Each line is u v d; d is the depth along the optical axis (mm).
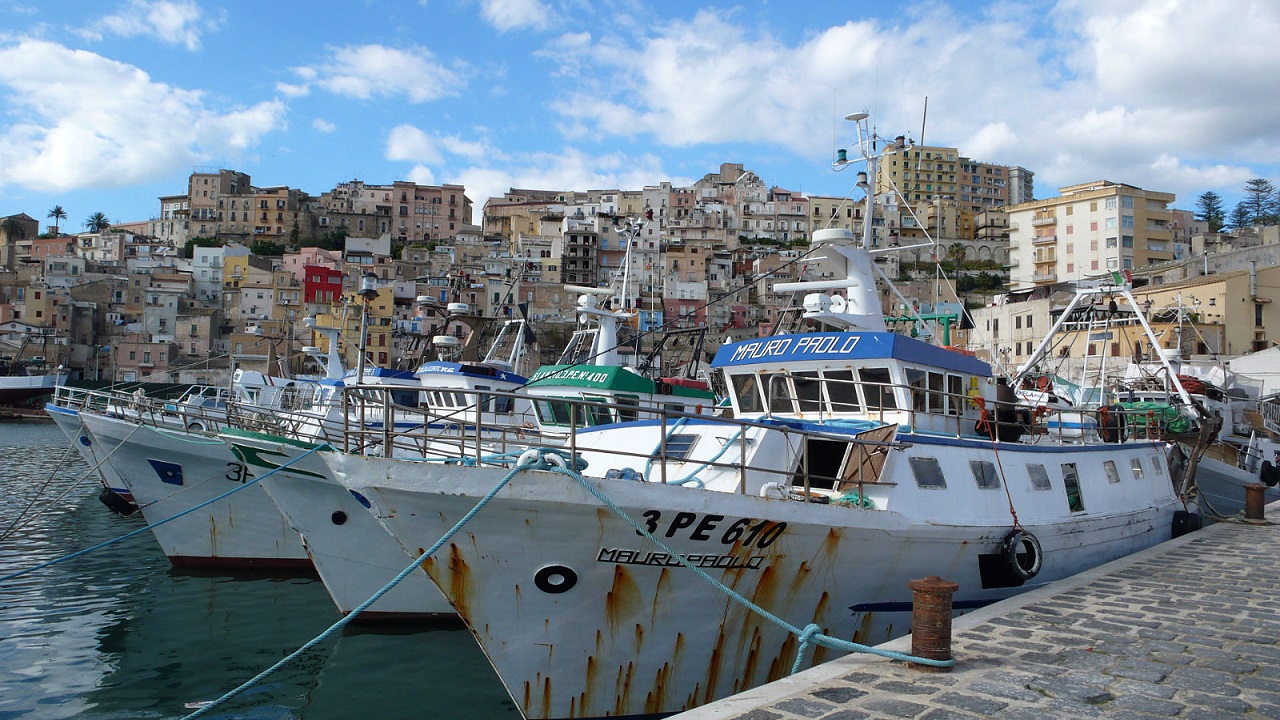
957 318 22625
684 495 9125
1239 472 22672
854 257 15523
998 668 7793
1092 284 20547
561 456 8953
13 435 62219
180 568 19266
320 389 24984
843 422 12188
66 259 104312
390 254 110938
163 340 91375
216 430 18547
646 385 17016
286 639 14719
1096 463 15125
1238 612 10109
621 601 9422
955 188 135000
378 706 11844
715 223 120562
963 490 11797
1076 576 12328
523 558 9031
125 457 19328
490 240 120750
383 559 15125
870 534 10383
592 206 123625
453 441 10078
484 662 13570
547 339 73125
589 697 9594
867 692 7062
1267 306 52688
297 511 15109
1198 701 7000
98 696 12164
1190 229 111625
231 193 134625
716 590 9742
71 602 16828
